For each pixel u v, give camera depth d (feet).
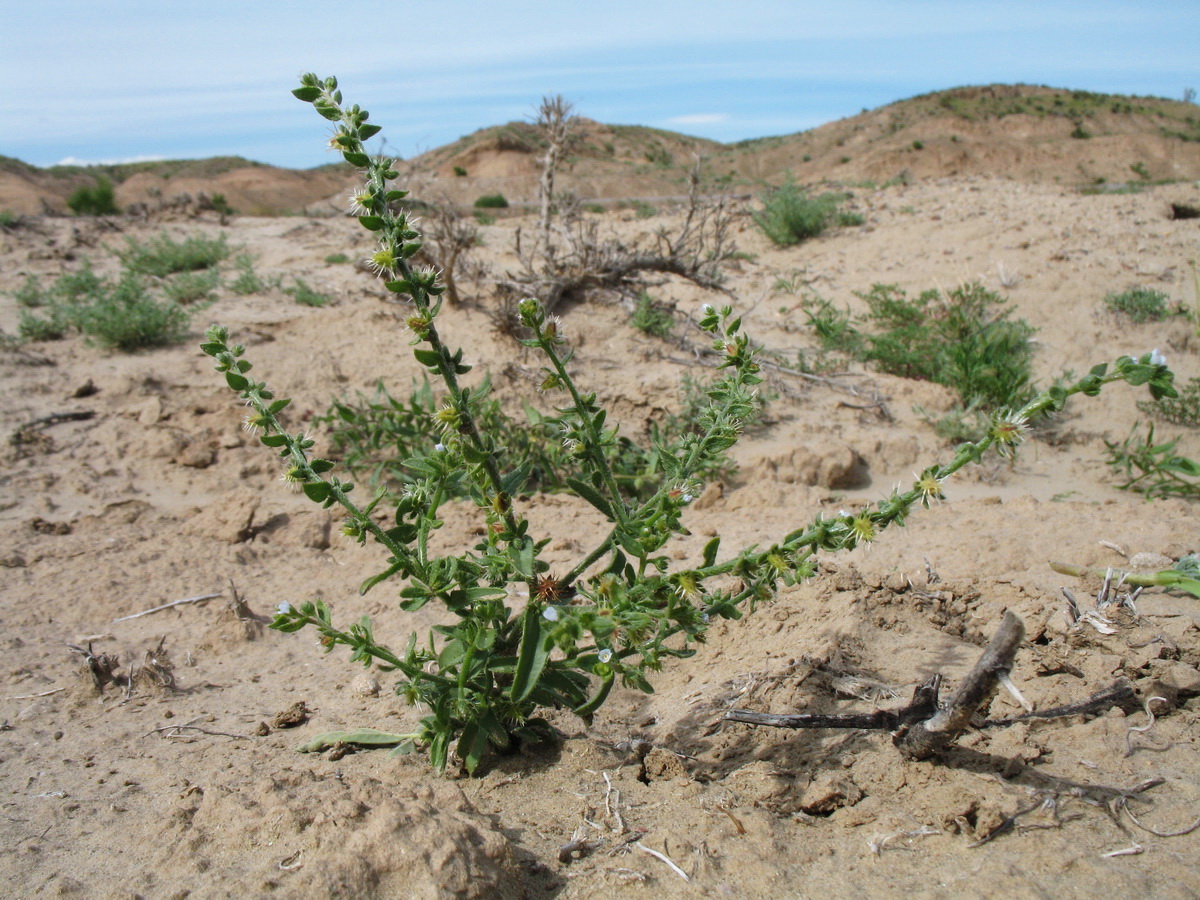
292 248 38.37
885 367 25.84
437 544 14.88
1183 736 8.11
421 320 7.09
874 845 6.85
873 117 248.52
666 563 7.63
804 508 17.03
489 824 7.10
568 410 7.55
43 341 25.31
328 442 18.93
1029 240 36.60
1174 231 37.22
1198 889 6.10
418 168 32.01
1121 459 20.13
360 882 6.04
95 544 14.80
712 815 7.29
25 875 6.68
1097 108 243.60
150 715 9.89
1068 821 6.95
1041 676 9.34
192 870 6.41
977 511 16.34
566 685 7.88
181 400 21.29
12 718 9.70
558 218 36.32
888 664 9.87
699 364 23.31
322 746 8.91
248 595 13.29
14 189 175.42
